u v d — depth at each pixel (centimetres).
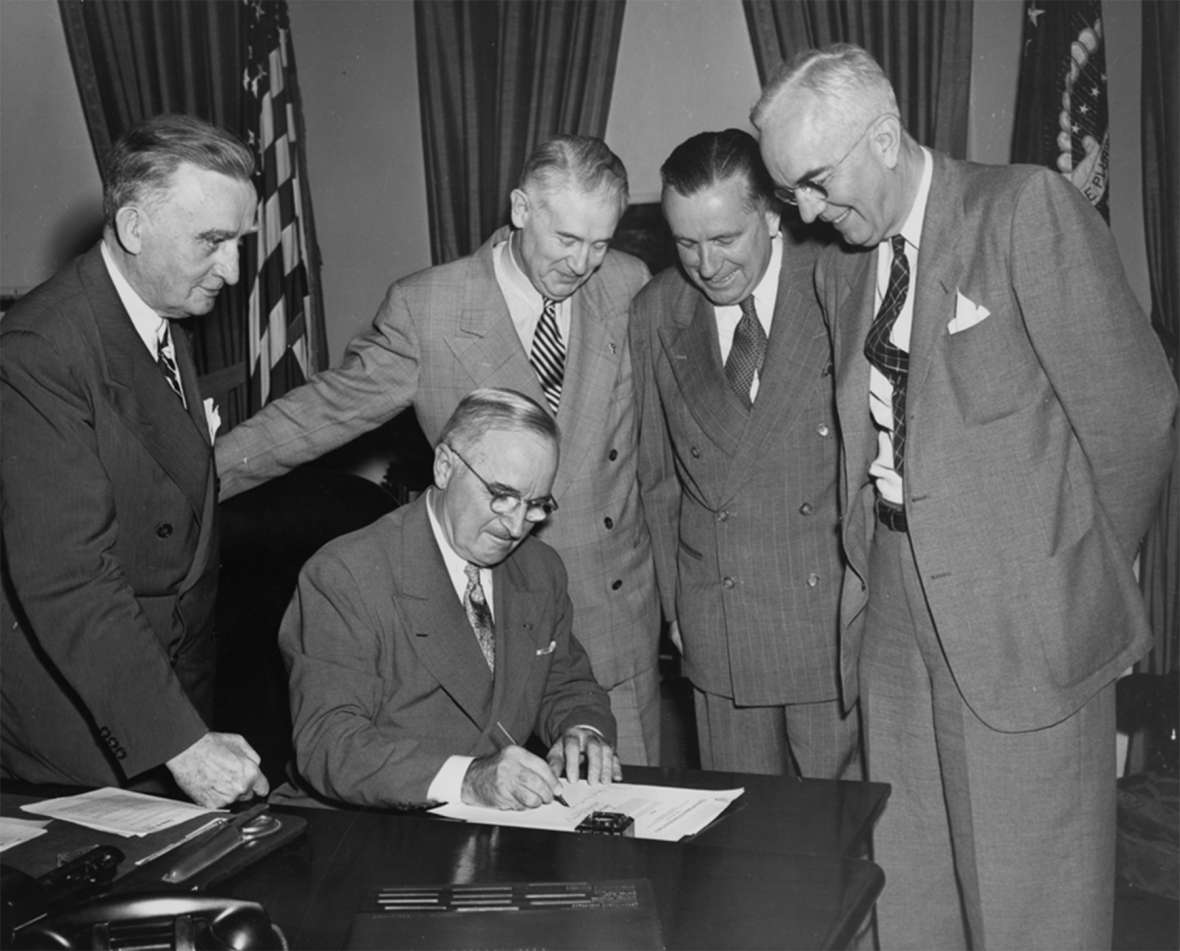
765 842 178
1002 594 209
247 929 136
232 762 195
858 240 216
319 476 317
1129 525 215
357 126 490
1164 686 381
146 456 216
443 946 139
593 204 245
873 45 415
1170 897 347
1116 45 393
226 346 480
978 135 419
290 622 221
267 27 466
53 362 203
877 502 226
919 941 236
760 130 212
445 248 475
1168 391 206
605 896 151
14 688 216
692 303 268
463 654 215
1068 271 200
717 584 270
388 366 272
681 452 271
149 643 201
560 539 268
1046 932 218
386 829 176
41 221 506
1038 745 212
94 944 134
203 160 207
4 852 163
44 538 199
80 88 490
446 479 219
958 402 208
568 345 269
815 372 255
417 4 468
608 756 207
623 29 457
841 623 239
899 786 231
